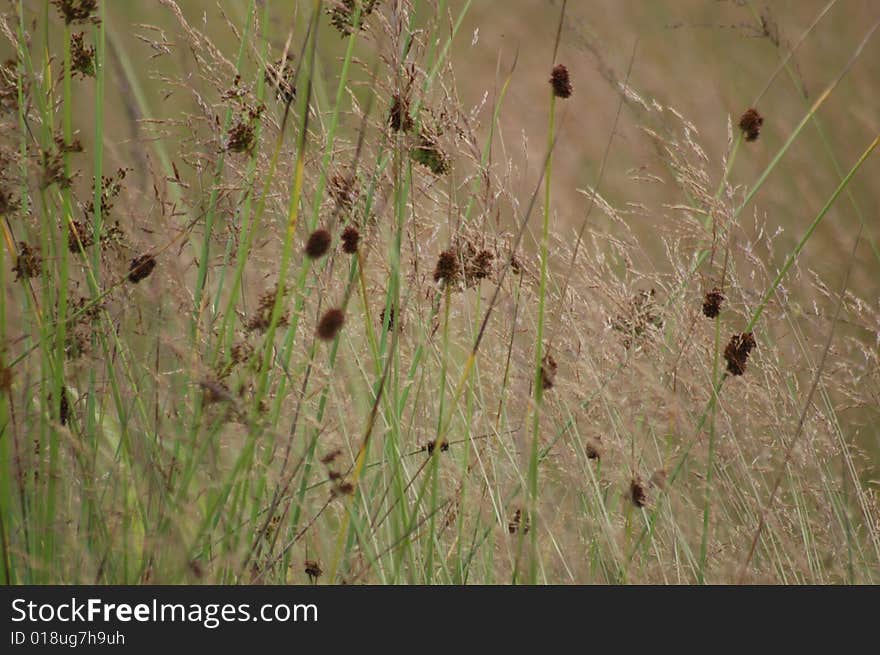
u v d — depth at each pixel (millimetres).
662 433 6168
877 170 11406
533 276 5984
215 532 5414
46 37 5168
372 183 5590
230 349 5027
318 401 5652
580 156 11562
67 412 5168
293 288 4977
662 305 6441
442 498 5949
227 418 4789
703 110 12562
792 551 5836
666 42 14523
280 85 5582
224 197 5562
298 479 5453
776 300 6801
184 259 6070
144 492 5117
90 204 5609
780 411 6465
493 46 14531
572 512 6008
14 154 4836
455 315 6410
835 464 7262
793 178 11125
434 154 5488
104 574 5098
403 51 5492
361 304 5938
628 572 5625
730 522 6184
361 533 5227
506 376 5828
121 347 5297
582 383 5984
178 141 5594
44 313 5004
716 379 6008
